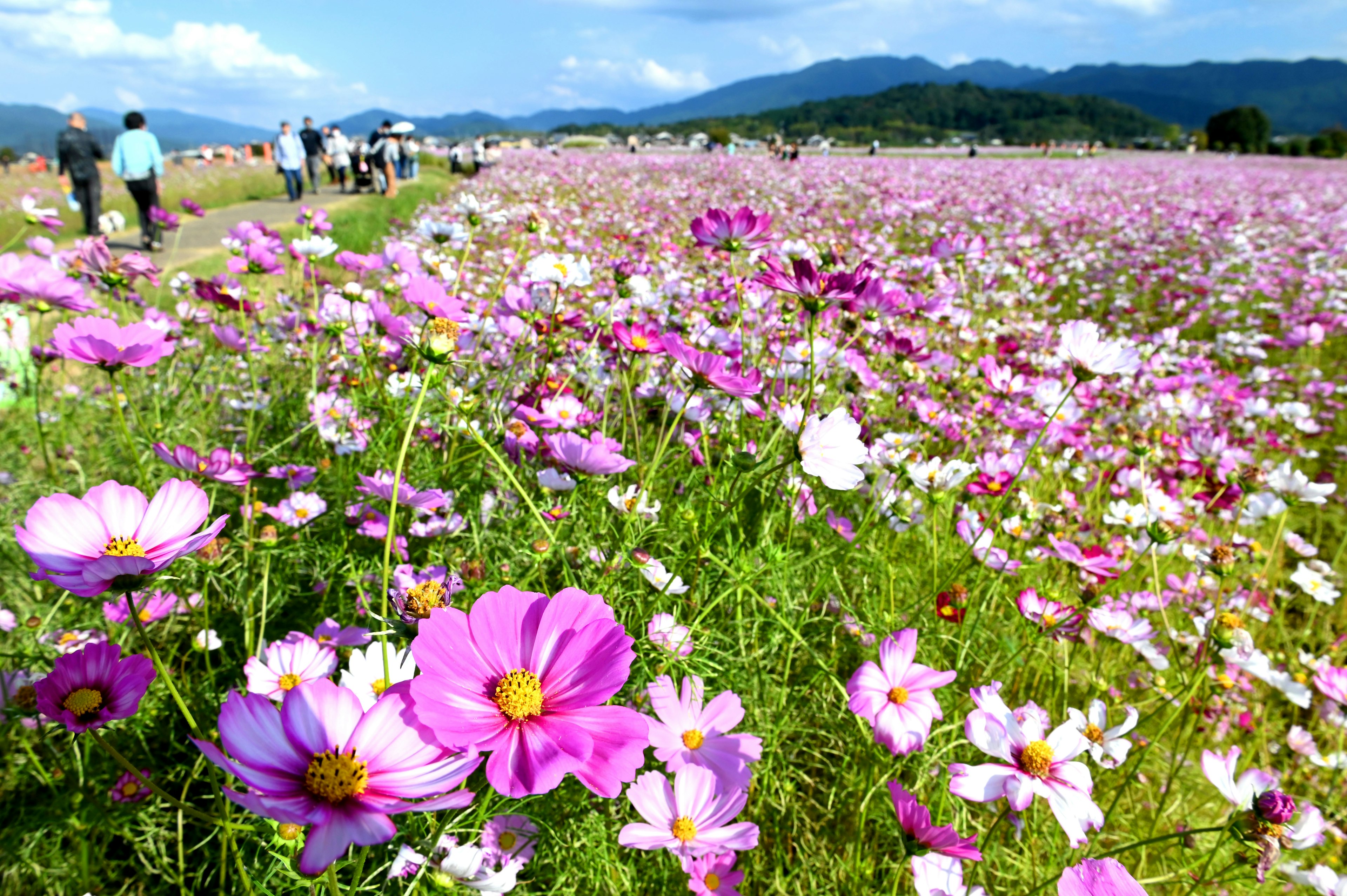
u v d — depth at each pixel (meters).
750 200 11.68
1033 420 2.66
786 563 1.64
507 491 1.87
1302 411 3.32
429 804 0.68
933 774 1.46
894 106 184.88
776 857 1.38
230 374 2.82
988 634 1.87
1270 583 2.84
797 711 1.66
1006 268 5.80
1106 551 2.44
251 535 1.60
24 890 1.20
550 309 2.41
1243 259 8.11
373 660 0.98
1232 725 2.06
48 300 1.64
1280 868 1.42
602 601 0.86
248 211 11.49
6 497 2.11
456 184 16.20
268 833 0.95
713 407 2.28
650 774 1.14
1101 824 1.06
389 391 2.01
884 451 2.03
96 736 0.88
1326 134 54.75
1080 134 155.75
